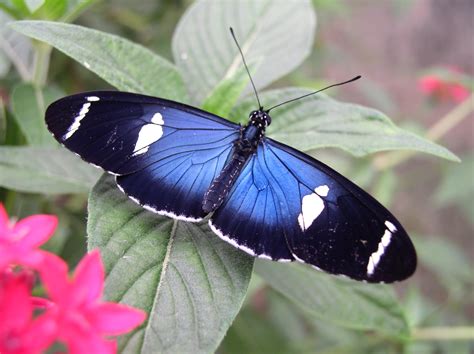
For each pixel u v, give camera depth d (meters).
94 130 0.16
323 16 0.33
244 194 0.16
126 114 0.16
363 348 0.27
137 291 0.15
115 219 0.15
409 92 0.48
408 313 0.24
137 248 0.15
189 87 0.19
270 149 0.16
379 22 0.48
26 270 0.14
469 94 0.34
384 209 0.15
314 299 0.19
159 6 0.27
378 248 0.15
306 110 0.17
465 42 0.50
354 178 0.28
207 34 0.19
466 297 0.31
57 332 0.13
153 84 0.17
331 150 0.34
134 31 0.27
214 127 0.16
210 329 0.14
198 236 0.16
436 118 0.47
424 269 0.44
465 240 0.46
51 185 0.19
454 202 0.41
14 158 0.19
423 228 0.45
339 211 0.16
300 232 0.16
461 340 0.26
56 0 0.18
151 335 0.14
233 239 0.16
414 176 0.43
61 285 0.13
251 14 0.20
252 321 0.27
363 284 0.19
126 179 0.16
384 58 0.48
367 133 0.17
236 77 0.17
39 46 0.19
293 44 0.20
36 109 0.19
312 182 0.16
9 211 0.20
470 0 0.49
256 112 0.17
